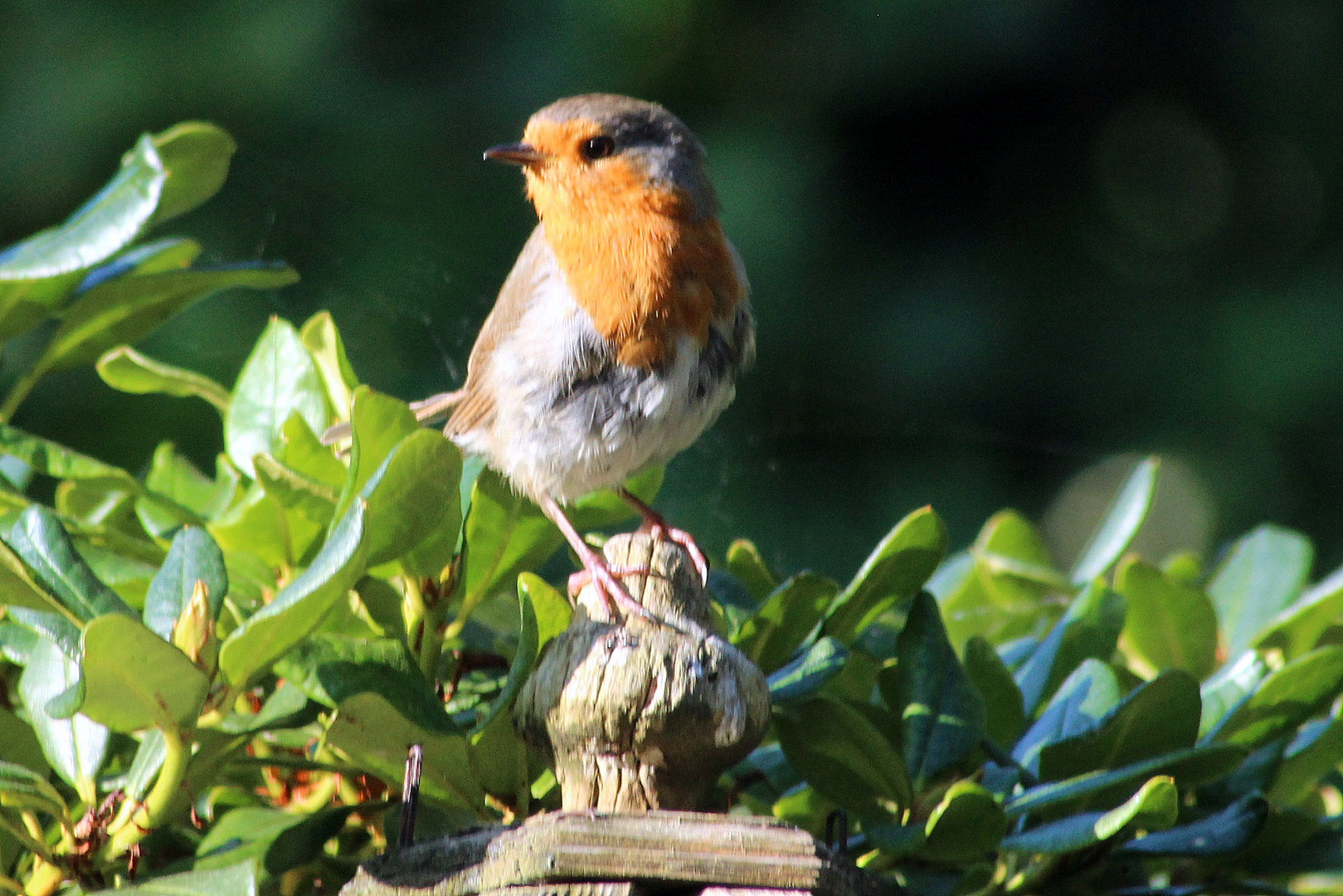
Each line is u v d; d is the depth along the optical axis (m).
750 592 3.73
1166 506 4.39
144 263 3.75
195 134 3.73
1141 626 3.76
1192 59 4.80
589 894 3.59
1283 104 4.82
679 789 3.62
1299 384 4.40
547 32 4.25
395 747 3.63
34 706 3.64
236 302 4.09
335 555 3.61
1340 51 4.82
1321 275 4.59
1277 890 3.68
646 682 3.61
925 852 3.65
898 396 4.37
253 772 3.69
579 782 3.62
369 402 3.66
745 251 4.32
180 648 3.62
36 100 4.11
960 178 4.57
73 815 3.64
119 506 3.74
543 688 3.62
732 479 4.25
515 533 3.69
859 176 4.51
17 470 3.76
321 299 4.10
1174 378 4.56
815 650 3.67
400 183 4.12
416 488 3.64
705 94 4.48
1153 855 3.67
